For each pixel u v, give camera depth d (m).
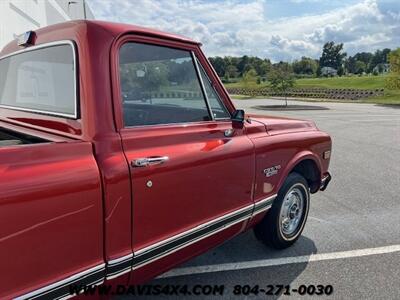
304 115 20.00
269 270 3.04
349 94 41.62
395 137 11.26
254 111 23.78
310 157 3.44
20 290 1.41
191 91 2.26
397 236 3.76
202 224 2.25
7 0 8.91
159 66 2.05
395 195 5.24
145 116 1.97
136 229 1.82
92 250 1.64
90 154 1.66
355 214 4.42
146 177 1.83
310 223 4.11
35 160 1.47
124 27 1.88
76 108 1.78
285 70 37.94
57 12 15.86
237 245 3.51
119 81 1.82
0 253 1.34
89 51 1.74
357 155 8.33
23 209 1.38
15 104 2.46
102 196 1.64
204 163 2.20
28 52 2.25
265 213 3.03
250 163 2.64
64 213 1.51
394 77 31.33
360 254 3.35
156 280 2.86
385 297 2.69
